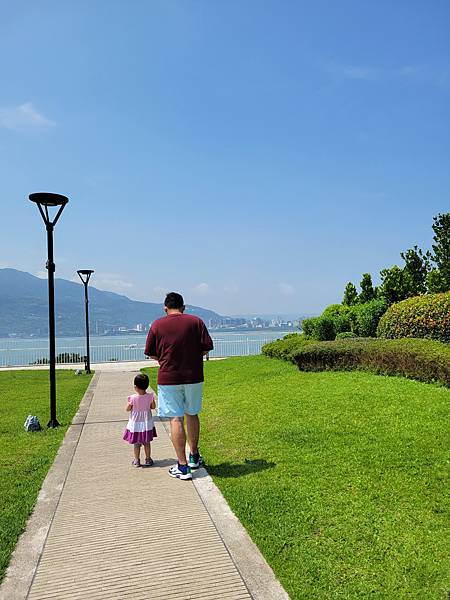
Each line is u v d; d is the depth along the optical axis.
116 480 5.66
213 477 5.57
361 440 6.04
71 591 3.38
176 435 5.57
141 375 6.34
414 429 6.15
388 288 17.02
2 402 11.84
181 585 3.42
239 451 6.38
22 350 27.33
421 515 4.25
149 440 6.25
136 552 3.90
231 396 10.09
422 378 8.75
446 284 15.65
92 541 4.10
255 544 3.97
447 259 15.83
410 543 3.84
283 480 5.21
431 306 11.70
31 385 15.52
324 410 7.44
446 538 3.89
